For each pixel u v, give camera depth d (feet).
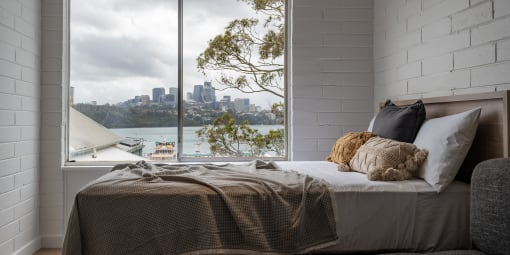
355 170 6.65
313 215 4.92
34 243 9.16
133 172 6.16
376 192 5.07
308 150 10.51
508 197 3.73
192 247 4.51
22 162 8.57
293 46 10.46
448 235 5.08
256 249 4.57
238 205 4.72
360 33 10.55
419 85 8.14
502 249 3.73
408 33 8.60
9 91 7.91
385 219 5.03
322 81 10.51
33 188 9.18
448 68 7.06
